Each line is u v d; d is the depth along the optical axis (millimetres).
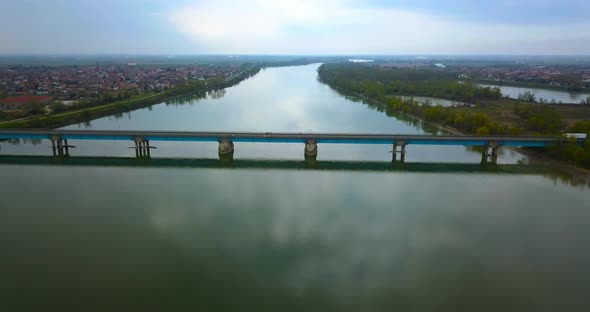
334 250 73375
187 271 66375
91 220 84375
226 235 78375
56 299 58906
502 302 60062
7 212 88125
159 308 57469
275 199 97812
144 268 66875
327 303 59219
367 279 65062
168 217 85875
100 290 61156
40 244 74000
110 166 128250
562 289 63219
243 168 127125
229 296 60344
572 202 97938
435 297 60969
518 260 71250
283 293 61188
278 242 75812
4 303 57812
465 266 69125
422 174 122312
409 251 73562
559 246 76250
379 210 91688
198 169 125438
